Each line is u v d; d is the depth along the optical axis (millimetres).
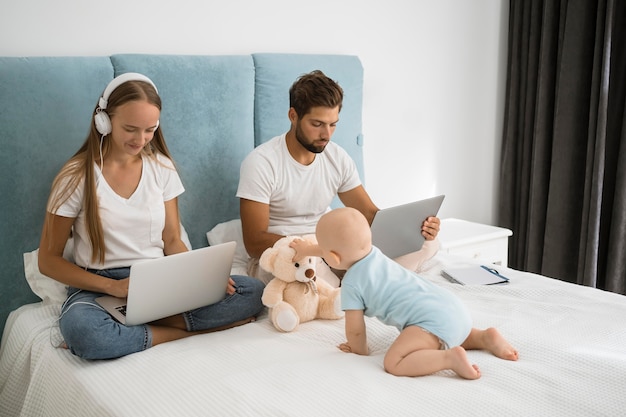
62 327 1780
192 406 1482
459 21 3344
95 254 1981
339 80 2828
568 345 1688
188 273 1821
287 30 2773
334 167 2438
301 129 2227
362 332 1727
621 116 3100
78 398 1642
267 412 1422
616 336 1750
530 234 3404
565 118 3176
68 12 2236
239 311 2027
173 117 2383
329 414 1399
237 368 1652
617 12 3021
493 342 1672
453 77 3383
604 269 3242
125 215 2010
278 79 2631
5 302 2162
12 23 2143
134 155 2029
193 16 2504
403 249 2242
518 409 1396
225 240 2486
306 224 2398
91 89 2215
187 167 2439
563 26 3164
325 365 1627
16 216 2139
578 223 3254
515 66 3420
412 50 3199
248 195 2256
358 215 1746
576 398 1431
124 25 2354
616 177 3088
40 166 2154
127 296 1839
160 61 2340
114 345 1750
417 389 1490
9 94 2074
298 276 1955
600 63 3025
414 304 1659
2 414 1996
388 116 3186
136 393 1569
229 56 2518
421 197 3398
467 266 2395
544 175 3324
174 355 1755
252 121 2607
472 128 3521
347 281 1738
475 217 3652
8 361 2006
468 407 1405
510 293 2113
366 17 3014
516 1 3389
